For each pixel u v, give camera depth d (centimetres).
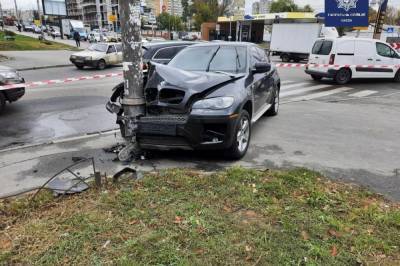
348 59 1437
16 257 284
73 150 575
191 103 480
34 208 366
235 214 350
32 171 490
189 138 473
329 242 306
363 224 337
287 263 277
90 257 283
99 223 332
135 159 517
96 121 793
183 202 373
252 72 602
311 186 418
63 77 1662
